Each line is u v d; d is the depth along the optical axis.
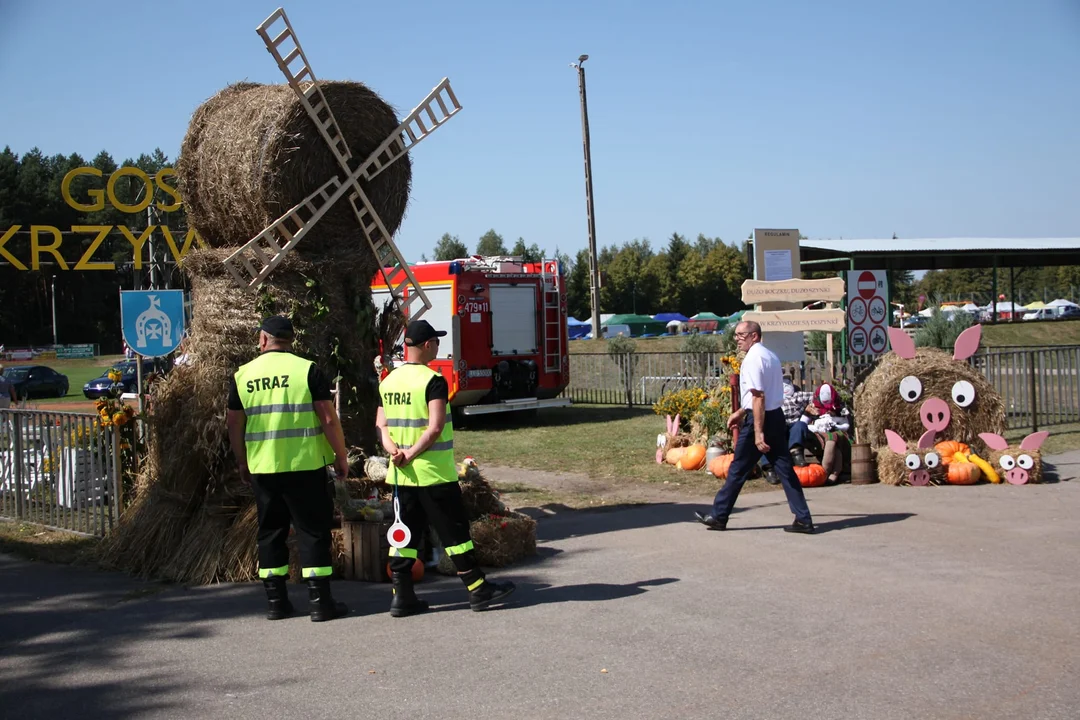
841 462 10.94
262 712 4.59
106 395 8.68
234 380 6.25
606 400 22.30
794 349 13.53
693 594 6.41
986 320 37.12
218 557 7.20
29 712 4.66
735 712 4.39
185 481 7.55
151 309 9.73
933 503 9.41
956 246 33.62
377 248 8.73
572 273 94.75
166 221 16.55
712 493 10.61
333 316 8.30
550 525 9.11
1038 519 8.53
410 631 5.83
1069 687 4.59
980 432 10.89
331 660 5.32
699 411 12.70
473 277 17.94
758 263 13.57
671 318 78.25
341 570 7.29
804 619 5.76
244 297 7.86
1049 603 5.97
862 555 7.38
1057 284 95.38
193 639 5.78
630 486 11.27
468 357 17.81
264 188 7.84
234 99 8.27
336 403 8.09
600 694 4.66
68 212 77.06
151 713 4.62
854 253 28.95
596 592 6.57
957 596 6.17
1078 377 15.08
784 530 8.40
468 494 7.85
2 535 9.02
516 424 18.61
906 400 10.97
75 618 6.28
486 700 4.64
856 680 4.74
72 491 8.90
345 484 7.77
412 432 6.19
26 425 9.38
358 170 8.41
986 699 4.46
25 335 81.50
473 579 6.19
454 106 9.04
